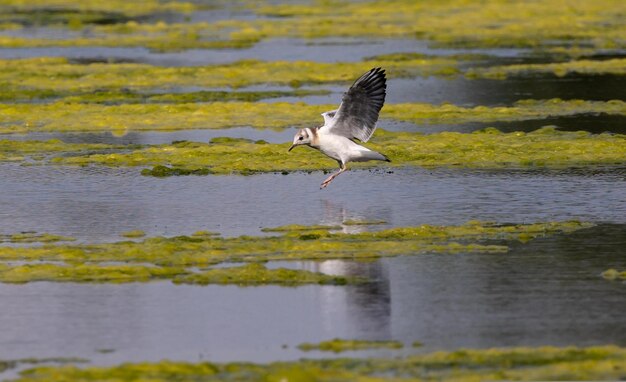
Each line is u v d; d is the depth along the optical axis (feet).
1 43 145.69
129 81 117.70
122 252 60.44
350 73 120.57
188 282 55.93
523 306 51.78
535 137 88.58
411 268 57.26
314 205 70.38
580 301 52.26
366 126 62.18
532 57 130.82
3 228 66.13
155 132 94.58
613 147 84.17
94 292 54.70
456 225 65.05
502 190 72.79
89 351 47.55
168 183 76.48
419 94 110.11
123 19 175.32
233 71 121.39
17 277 56.70
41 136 93.20
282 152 84.58
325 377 42.96
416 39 146.72
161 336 49.14
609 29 151.74
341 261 58.59
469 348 46.88
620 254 58.85
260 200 71.77
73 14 181.37
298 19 168.86
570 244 60.75
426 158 81.92
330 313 51.44
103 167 81.46
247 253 60.08
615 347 46.21
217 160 82.69
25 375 44.34
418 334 48.65
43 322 50.93
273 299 53.42
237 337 48.85
